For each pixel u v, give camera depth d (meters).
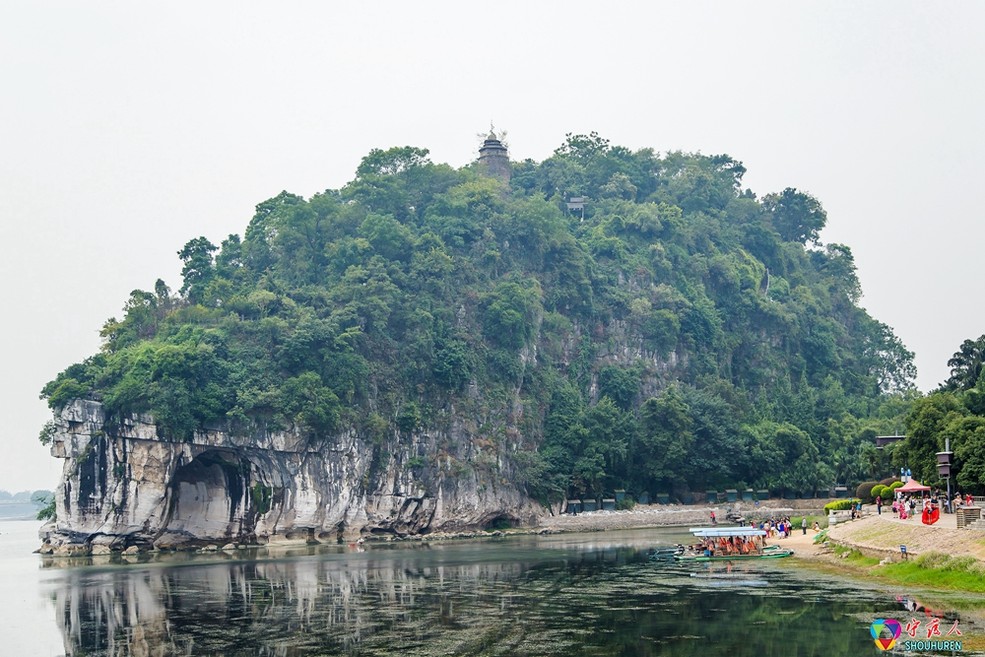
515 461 190.50
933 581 81.19
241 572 116.31
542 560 120.44
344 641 70.19
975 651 58.78
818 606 75.25
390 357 181.75
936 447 125.44
